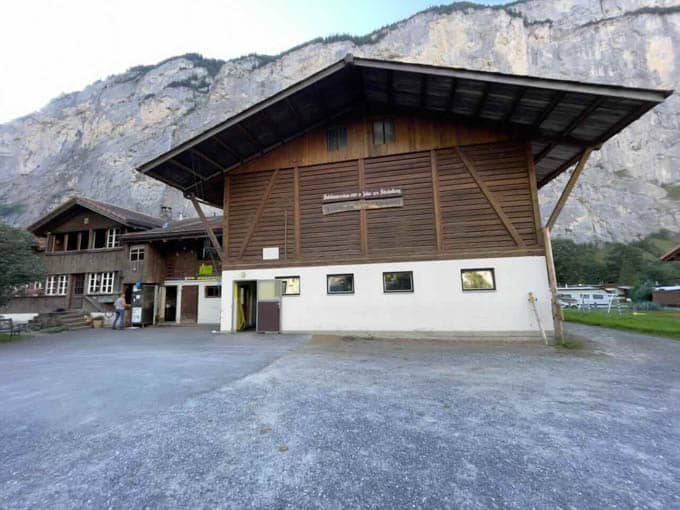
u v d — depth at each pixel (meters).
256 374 5.68
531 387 4.88
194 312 17.52
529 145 10.09
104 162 69.44
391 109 11.42
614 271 59.97
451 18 81.88
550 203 78.94
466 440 3.12
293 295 11.24
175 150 10.51
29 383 5.32
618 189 79.38
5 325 14.14
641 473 2.58
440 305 10.03
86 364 6.83
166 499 2.26
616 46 84.69
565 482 2.45
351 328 10.58
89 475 2.58
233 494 2.31
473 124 10.61
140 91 80.75
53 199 66.00
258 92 78.75
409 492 2.31
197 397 4.42
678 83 82.75
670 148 83.00
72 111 87.88
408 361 6.79
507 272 9.74
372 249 10.85
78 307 18.81
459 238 10.24
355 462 2.72
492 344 8.93
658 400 4.30
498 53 79.62
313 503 2.20
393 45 82.06
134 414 3.85
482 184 10.25
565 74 82.81
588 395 4.50
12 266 12.17
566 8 87.88
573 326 13.88
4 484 2.47
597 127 8.95
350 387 4.86
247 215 12.16
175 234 16.94
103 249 18.56
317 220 11.49
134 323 16.44
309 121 11.67
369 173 11.30
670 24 85.19
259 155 12.32
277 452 2.90
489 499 2.24
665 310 26.80
